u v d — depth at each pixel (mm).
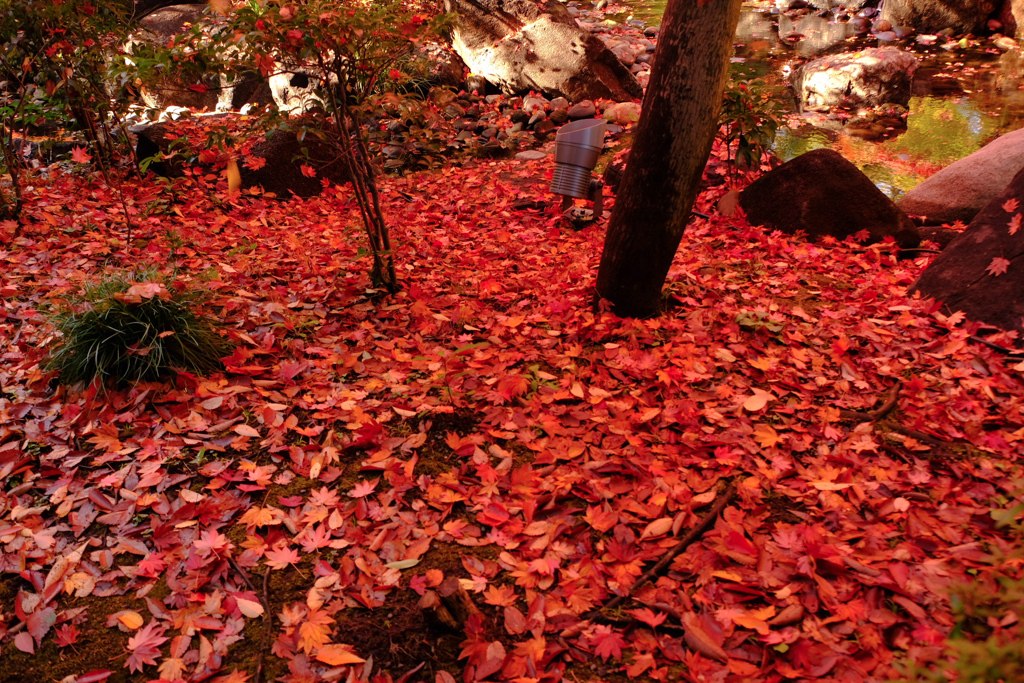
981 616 2082
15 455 2777
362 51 3715
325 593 2252
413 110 4047
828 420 3180
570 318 4020
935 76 11164
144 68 3762
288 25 3420
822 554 2316
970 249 4180
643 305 3990
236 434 3008
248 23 3400
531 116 9219
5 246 4754
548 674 1995
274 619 2188
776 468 2834
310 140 6578
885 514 2572
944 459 2920
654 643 2092
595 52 9391
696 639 2064
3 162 5773
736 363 3641
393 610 2215
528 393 3352
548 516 2607
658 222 3748
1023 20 12711
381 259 4375
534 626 2141
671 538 2494
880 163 8016
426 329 3916
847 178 5527
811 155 5645
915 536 2443
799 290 4586
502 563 2381
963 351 3674
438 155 8156
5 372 3283
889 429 3139
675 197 3689
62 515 2543
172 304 3410
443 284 4613
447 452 2973
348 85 3961
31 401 3092
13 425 2984
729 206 6094
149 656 2033
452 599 2125
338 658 2016
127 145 6477
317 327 3896
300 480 2781
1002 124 9117
